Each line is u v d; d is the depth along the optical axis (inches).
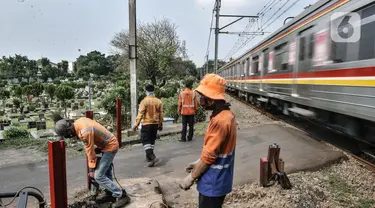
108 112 491.5
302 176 184.5
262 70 488.1
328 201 154.5
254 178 182.1
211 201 94.7
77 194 162.9
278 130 318.0
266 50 461.7
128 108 488.1
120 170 212.5
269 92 443.2
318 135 300.7
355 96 200.2
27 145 307.1
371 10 184.2
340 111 221.9
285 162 206.8
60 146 112.8
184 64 1334.9
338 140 278.4
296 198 148.6
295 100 324.2
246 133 308.7
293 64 330.3
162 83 1230.9
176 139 309.9
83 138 131.6
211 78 95.9
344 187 171.2
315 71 269.4
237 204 151.8
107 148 141.1
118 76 1339.8
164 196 165.8
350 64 207.2
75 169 217.8
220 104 93.7
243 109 569.0
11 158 256.8
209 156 90.8
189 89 294.7
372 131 220.1
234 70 895.7
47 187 185.2
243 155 231.1
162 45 1172.5
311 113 309.9
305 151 232.2
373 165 199.5
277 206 143.8
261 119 427.5
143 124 217.2
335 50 230.7
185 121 295.3
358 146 251.8
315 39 270.2
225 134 91.0
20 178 203.0
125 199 143.0
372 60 180.9
